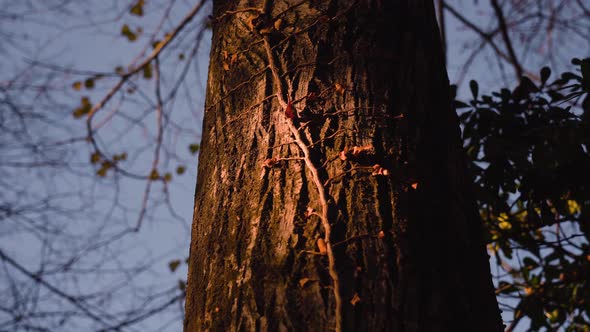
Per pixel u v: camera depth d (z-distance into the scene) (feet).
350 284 4.38
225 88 6.13
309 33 5.98
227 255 4.88
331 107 5.41
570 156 9.37
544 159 9.50
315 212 4.76
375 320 4.25
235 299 4.60
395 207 4.78
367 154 5.05
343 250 4.54
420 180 5.01
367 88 5.52
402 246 4.58
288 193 4.96
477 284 4.81
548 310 11.35
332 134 5.20
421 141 5.31
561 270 11.40
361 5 6.15
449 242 4.82
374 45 5.87
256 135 5.48
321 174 4.98
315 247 4.59
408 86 5.66
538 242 11.03
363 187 4.85
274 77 5.77
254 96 5.79
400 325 4.26
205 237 5.21
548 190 9.96
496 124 10.75
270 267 4.61
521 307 11.30
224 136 5.75
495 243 11.53
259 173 5.20
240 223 4.99
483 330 4.56
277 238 4.75
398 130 5.28
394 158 5.07
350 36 5.92
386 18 6.15
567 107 10.04
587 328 11.14
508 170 10.25
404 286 4.42
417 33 6.23
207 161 5.82
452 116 6.06
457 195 5.24
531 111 10.73
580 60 10.32
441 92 6.06
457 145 5.78
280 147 5.27
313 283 4.43
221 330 4.53
